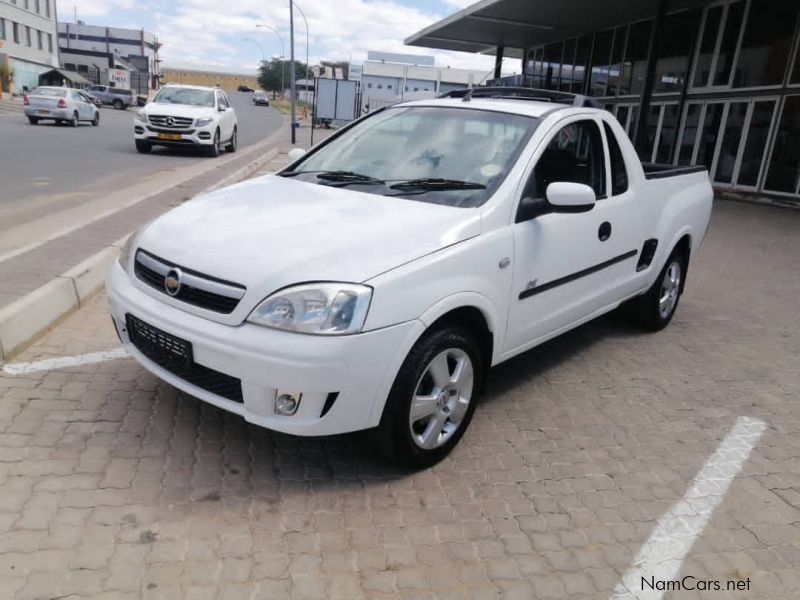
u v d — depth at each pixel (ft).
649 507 9.86
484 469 10.59
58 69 205.77
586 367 15.29
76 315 15.65
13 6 179.22
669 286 18.03
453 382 10.34
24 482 9.09
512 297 11.27
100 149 57.21
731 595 8.18
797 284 25.07
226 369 8.95
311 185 12.21
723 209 46.98
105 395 11.79
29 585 7.29
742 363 16.14
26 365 12.71
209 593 7.46
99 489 9.10
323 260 9.04
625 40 68.95
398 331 9.05
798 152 48.75
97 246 19.86
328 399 8.85
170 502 9.00
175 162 51.03
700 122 58.18
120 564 7.75
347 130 14.66
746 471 11.08
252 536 8.49
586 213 13.00
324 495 9.52
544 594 7.93
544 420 12.46
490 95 15.90
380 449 9.83
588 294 13.82
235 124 65.21
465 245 10.16
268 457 10.37
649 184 15.64
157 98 58.85
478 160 11.97
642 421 12.70
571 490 10.17
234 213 10.81
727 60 55.01
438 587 7.89
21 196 31.32
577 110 13.48
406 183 11.75
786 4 48.96
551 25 71.10
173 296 9.61
